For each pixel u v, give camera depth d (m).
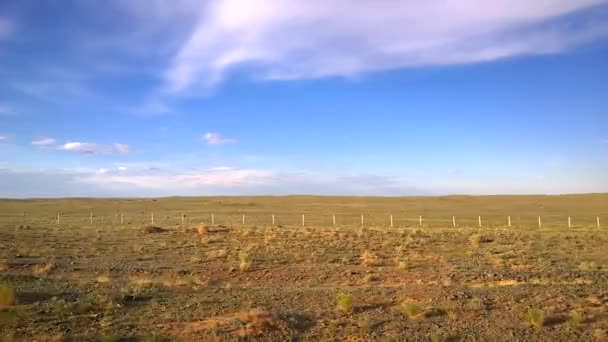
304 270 20.78
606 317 11.93
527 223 57.97
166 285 16.42
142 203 121.75
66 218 68.31
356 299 13.98
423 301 13.64
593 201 110.69
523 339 10.41
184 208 101.25
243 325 11.19
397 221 62.84
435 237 35.19
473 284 17.25
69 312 12.28
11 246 29.12
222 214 82.00
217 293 15.17
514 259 23.98
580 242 32.38
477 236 33.69
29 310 12.27
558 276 18.16
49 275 19.25
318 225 54.78
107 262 23.25
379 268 21.44
